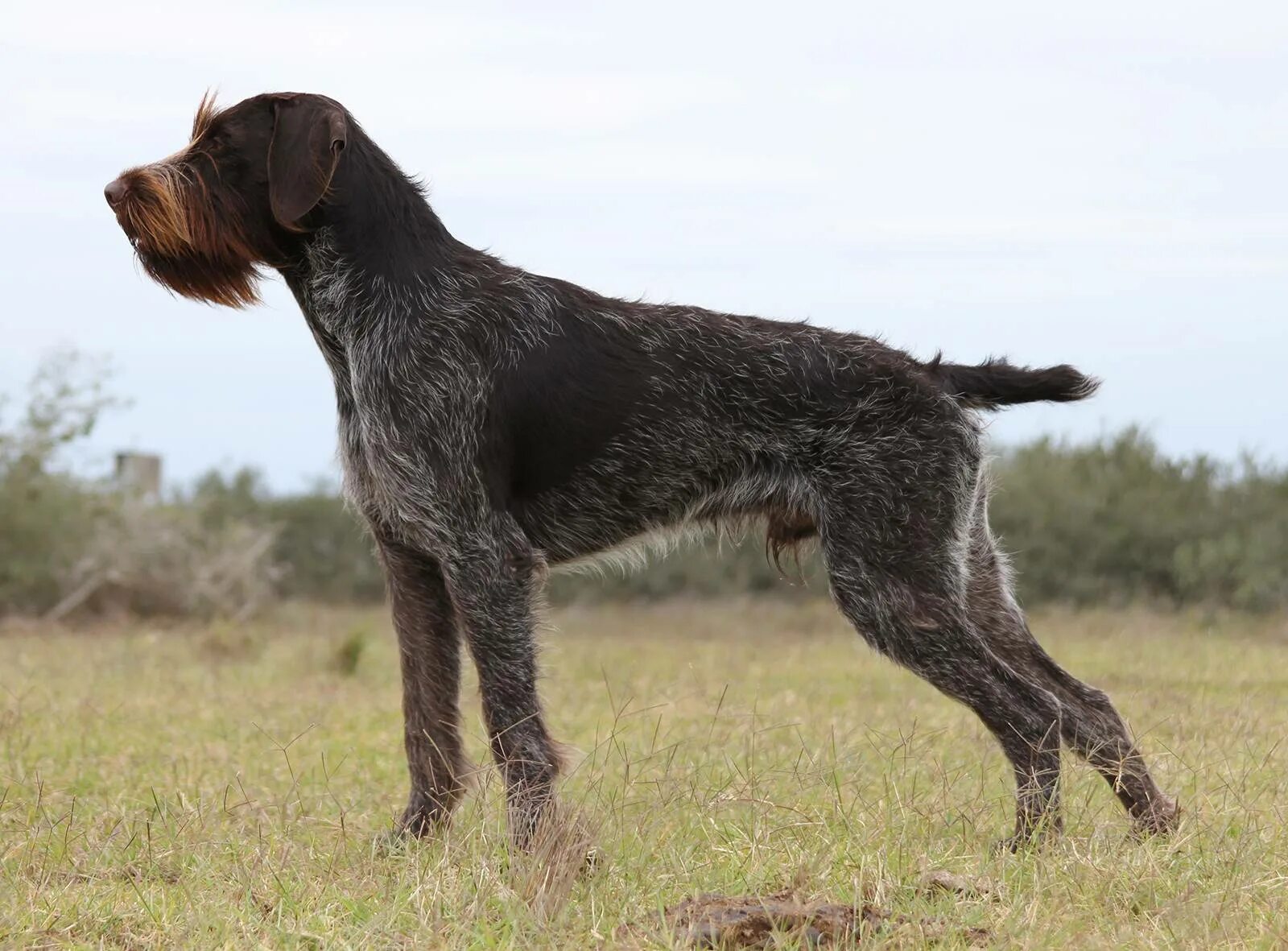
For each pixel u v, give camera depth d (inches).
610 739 441.1
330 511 1505.9
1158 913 324.5
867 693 738.8
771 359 421.4
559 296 423.5
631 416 416.8
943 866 368.2
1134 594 1220.5
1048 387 436.5
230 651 949.8
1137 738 494.3
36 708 667.4
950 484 422.3
